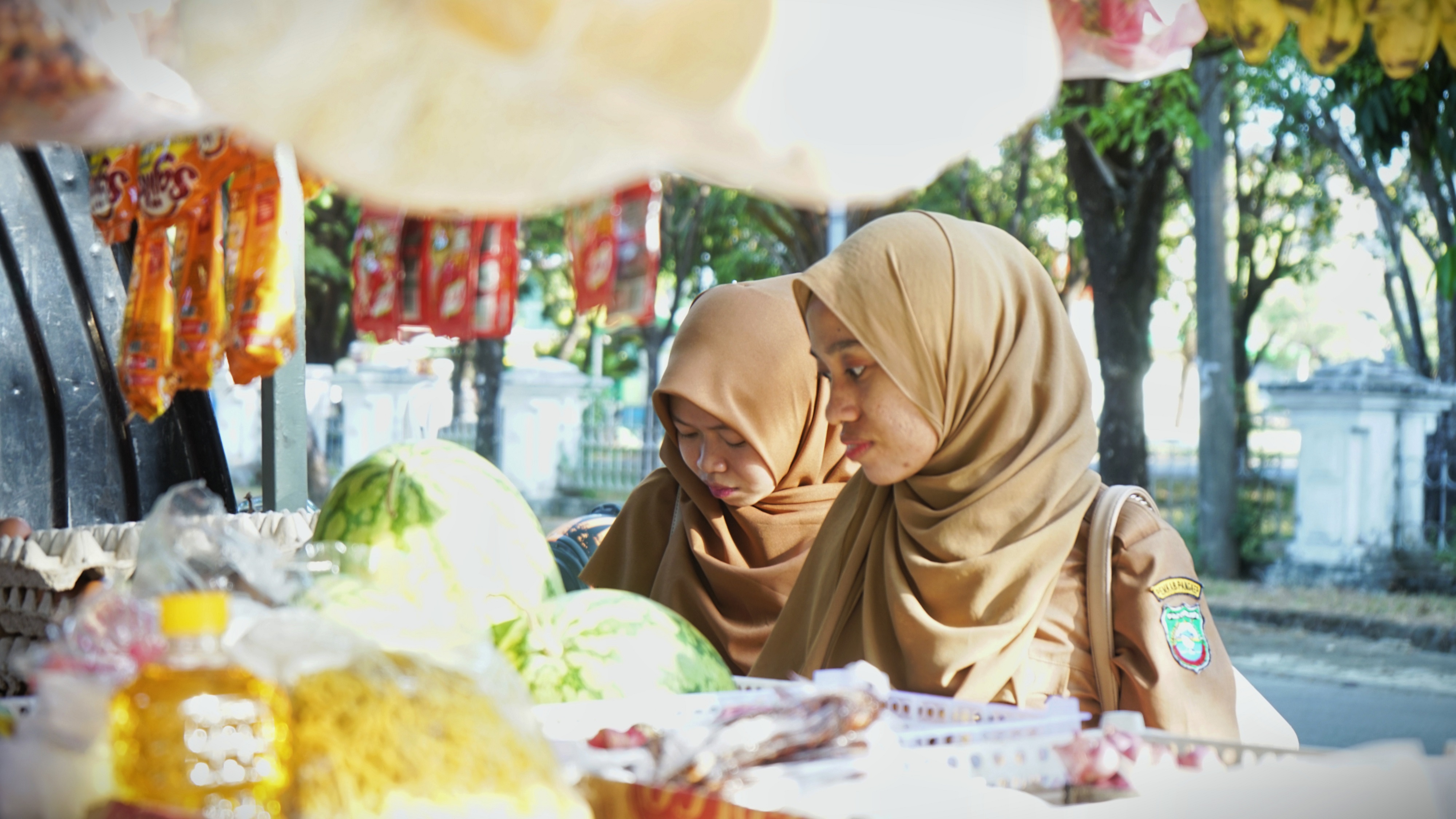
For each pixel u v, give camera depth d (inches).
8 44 46.9
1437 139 307.4
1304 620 412.2
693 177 50.3
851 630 86.0
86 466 144.3
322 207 626.2
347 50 44.0
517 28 40.6
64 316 143.5
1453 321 542.3
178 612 40.9
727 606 105.9
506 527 67.2
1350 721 293.9
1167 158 460.4
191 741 39.4
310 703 40.8
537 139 47.8
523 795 40.4
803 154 42.7
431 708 40.8
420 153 48.7
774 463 106.0
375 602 48.8
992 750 46.9
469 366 797.9
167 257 111.5
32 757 40.6
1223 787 43.9
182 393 147.9
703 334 107.9
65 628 44.5
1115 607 79.1
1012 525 78.9
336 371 705.0
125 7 46.6
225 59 43.9
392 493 65.5
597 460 730.2
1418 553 471.2
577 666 59.5
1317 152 628.4
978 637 75.7
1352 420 476.7
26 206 141.2
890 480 82.7
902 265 81.0
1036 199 651.5
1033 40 43.7
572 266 84.9
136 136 50.5
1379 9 69.7
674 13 39.9
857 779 43.9
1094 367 678.5
